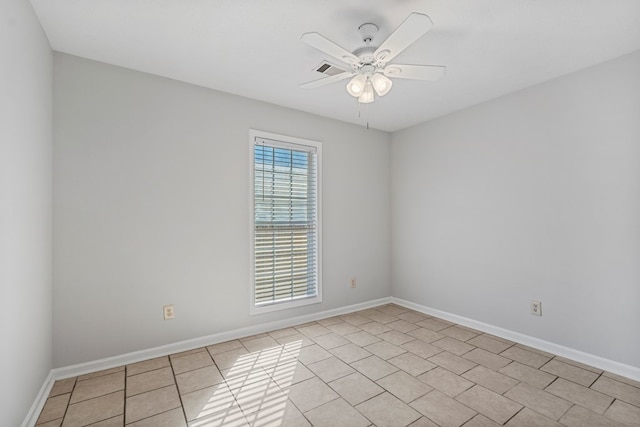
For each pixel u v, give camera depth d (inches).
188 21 75.1
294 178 134.3
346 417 71.3
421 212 150.5
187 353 104.3
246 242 120.0
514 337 114.4
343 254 148.6
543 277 106.9
